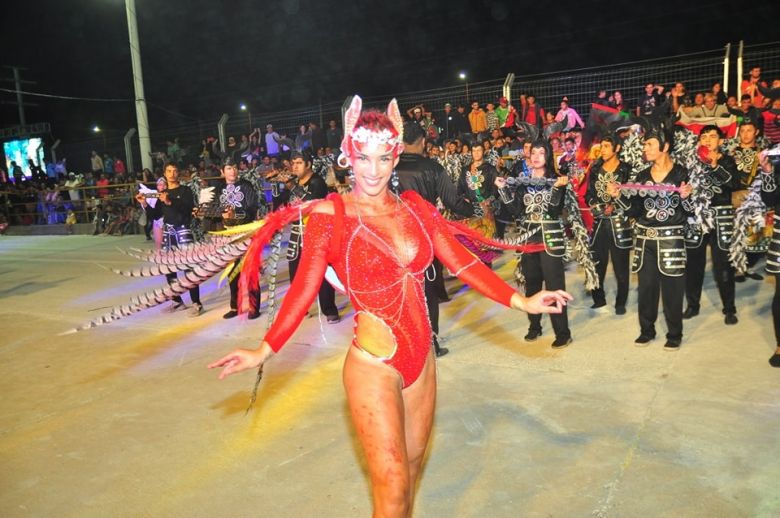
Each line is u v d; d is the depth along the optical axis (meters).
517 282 5.76
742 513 3.02
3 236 21.41
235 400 4.72
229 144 17.77
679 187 4.96
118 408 4.73
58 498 3.52
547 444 3.77
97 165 21.84
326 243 2.44
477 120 14.09
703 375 4.67
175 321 7.24
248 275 2.56
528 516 3.10
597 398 4.38
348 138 2.47
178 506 3.37
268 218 2.54
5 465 3.93
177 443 4.09
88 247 15.70
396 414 2.33
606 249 6.58
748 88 11.52
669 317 5.27
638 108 12.10
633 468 3.46
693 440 3.71
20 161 27.34
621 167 6.22
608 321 6.20
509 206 5.57
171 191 7.61
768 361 4.86
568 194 5.71
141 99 17.55
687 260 5.99
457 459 3.66
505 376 4.90
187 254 2.49
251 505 3.33
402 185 4.99
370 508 3.24
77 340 6.66
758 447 3.60
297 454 3.84
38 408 4.83
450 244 2.62
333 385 4.89
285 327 2.35
